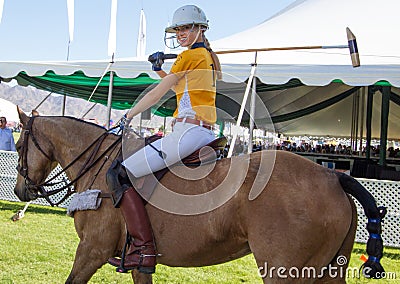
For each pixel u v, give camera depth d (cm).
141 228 281
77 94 1205
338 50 842
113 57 809
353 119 1638
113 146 325
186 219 276
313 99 1377
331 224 251
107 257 300
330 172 271
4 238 606
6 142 966
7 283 438
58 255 539
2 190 936
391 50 842
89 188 316
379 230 251
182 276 494
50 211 830
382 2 1065
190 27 298
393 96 1189
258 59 805
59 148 351
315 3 1112
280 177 262
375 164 1115
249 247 272
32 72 839
